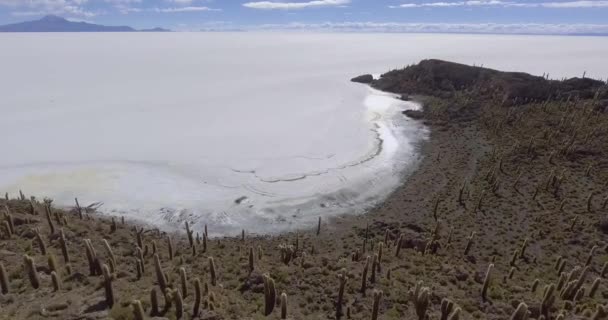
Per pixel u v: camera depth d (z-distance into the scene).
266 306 24.84
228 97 127.19
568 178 54.84
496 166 60.72
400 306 25.59
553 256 37.91
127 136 80.88
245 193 54.44
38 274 27.80
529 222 45.25
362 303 26.19
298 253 38.56
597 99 86.94
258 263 33.97
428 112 94.69
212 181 58.19
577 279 29.50
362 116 98.56
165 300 23.77
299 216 48.91
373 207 51.38
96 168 62.03
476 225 45.25
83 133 82.62
